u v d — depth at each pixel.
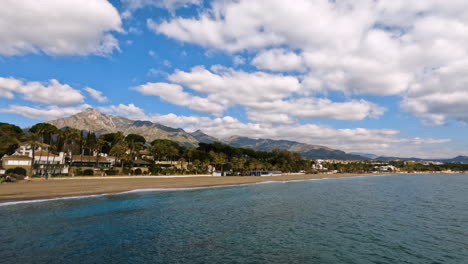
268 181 118.00
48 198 47.22
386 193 75.19
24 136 102.62
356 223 34.44
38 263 19.16
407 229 31.75
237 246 24.41
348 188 90.62
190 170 135.62
